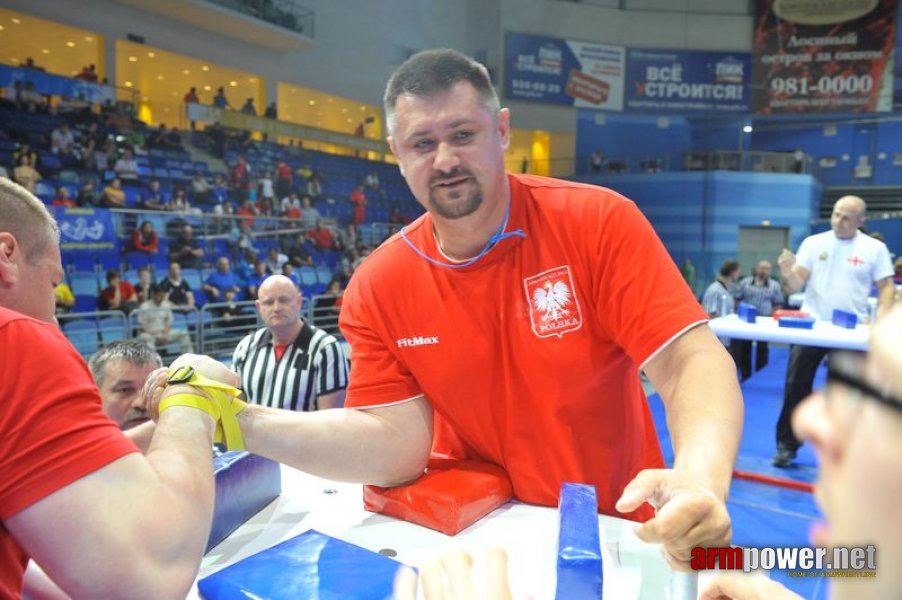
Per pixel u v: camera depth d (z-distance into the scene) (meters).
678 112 15.54
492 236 1.02
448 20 14.68
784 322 3.18
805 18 14.73
